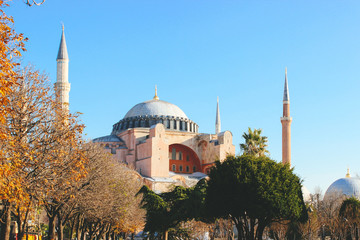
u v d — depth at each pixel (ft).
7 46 61.31
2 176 65.26
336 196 346.13
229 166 137.28
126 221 172.35
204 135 367.45
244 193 131.34
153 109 385.29
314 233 208.95
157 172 325.21
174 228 169.78
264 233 228.63
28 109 84.17
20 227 88.79
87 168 103.76
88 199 110.01
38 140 83.10
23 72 88.38
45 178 80.07
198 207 146.82
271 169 134.92
